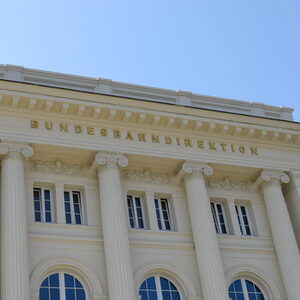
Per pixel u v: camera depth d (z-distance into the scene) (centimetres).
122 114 2977
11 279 2477
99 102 2938
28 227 2723
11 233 2570
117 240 2731
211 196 3170
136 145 2995
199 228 2939
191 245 2944
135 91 3209
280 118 3538
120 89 3177
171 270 2859
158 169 3098
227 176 3250
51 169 2908
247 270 3014
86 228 2814
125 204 2972
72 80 3089
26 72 3006
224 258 3005
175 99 3291
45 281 2662
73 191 2948
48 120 2878
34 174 2864
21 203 2652
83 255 2744
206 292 2805
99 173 2906
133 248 2852
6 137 2756
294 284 2978
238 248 3048
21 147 2764
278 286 3028
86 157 2939
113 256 2698
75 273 2719
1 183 2716
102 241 2791
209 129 3145
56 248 2714
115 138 2969
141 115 2997
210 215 2983
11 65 2969
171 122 3058
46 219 2833
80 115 2923
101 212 2844
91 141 2912
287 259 3036
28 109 2839
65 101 2862
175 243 2922
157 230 2948
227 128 3167
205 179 3172
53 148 2850
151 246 2886
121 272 2667
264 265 3061
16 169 2711
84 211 2895
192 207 2998
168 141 3077
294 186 3272
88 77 3123
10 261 2512
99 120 2966
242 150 3228
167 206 3105
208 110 3144
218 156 3147
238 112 3431
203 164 3092
